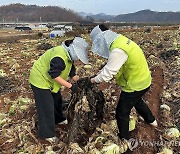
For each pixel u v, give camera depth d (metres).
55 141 5.50
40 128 5.36
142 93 5.07
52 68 4.86
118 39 4.71
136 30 34.31
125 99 5.08
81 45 4.91
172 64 12.83
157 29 35.16
